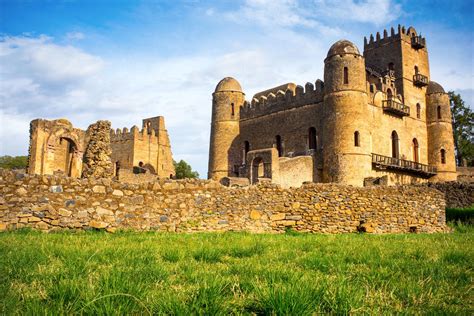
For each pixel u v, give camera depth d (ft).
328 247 31.40
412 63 189.06
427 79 191.21
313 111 160.35
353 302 14.94
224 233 41.68
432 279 19.97
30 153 124.98
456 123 233.76
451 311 15.06
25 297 14.79
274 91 195.00
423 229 58.75
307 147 160.45
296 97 168.25
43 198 38.01
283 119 172.04
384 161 152.87
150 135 241.76
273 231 49.08
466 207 88.17
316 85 160.66
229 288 17.04
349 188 53.93
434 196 61.05
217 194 46.98
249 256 26.63
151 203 43.16
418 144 181.68
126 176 128.16
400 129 172.14
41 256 21.62
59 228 38.24
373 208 54.90
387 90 168.96
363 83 146.61
